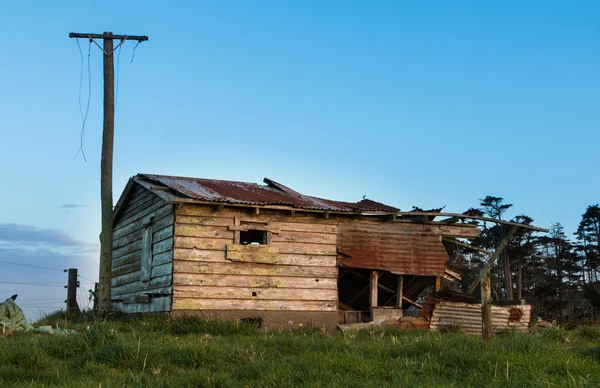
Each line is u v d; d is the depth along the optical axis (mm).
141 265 20047
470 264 49312
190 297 17172
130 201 22312
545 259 55656
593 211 58656
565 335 13961
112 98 21734
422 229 20500
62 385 7555
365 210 19344
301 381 8039
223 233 17875
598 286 41750
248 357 9852
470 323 17781
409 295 22781
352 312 19359
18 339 11422
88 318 19875
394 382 7844
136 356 9492
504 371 7879
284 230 18672
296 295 18422
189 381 7898
